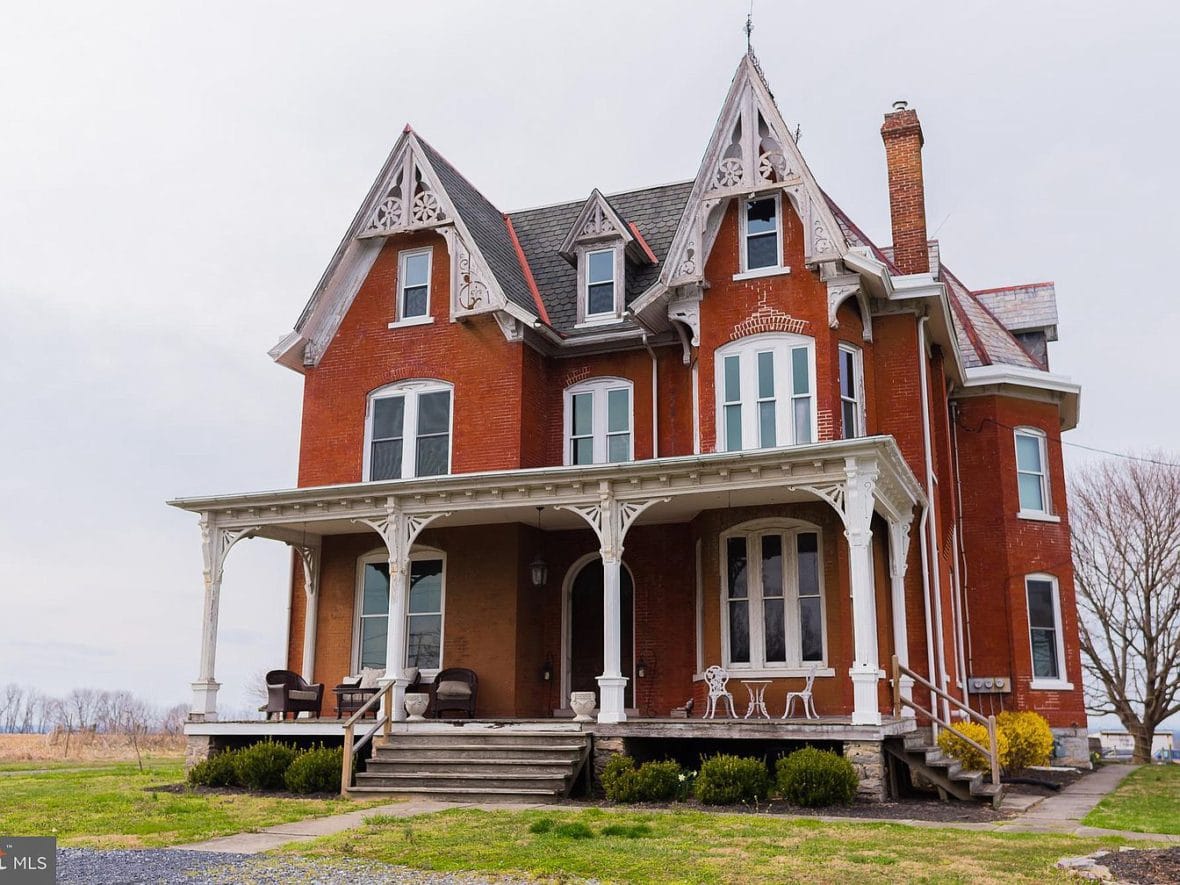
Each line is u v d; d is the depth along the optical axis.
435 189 21.50
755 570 18.31
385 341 21.61
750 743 15.48
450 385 20.91
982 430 23.70
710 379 18.94
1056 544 23.56
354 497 18.08
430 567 20.75
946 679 18.78
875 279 18.25
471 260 20.83
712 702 16.78
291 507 18.55
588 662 20.30
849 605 17.28
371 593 21.14
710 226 19.61
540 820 11.15
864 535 14.79
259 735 17.56
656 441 20.28
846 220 22.44
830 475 15.28
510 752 15.35
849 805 13.39
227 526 18.97
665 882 8.18
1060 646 22.92
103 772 20.02
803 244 18.91
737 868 8.68
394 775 14.95
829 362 18.23
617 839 10.28
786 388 18.47
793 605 17.94
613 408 20.95
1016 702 22.14
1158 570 32.91
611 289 21.41
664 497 16.23
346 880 8.35
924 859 9.07
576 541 20.53
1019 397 24.11
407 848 9.81
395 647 17.33
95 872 8.74
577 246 21.72
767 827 11.11
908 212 20.84
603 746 15.28
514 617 19.52
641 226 23.28
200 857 9.50
